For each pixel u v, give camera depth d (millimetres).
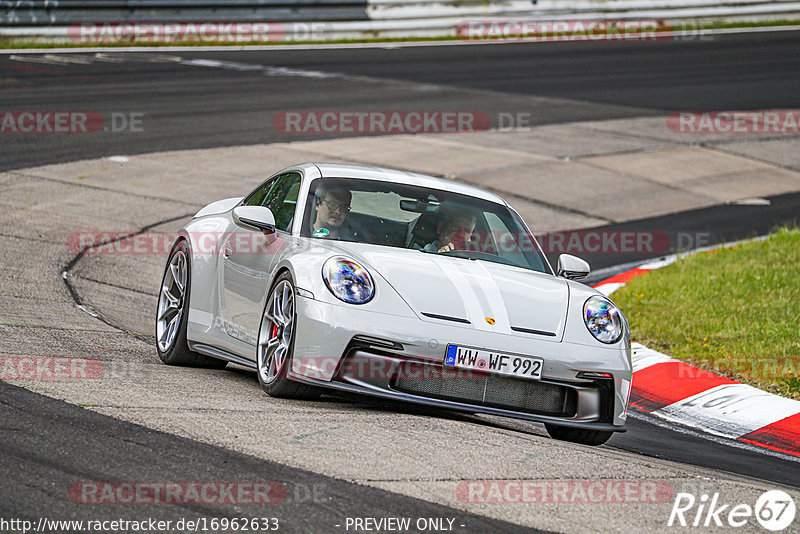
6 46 92500
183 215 47125
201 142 61969
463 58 101375
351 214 23016
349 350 19359
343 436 17344
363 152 62531
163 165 55844
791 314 34250
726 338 32219
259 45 104000
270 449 16156
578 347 20359
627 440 22781
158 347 25859
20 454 14969
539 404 20203
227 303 23562
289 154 60531
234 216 22641
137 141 60844
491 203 25312
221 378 23250
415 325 19453
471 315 20000
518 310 20578
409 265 20984
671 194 59562
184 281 25531
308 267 20312
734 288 38250
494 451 17469
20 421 16594
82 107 68562
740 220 54344
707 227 52594
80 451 15336
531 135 71625
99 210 46219
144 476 14453
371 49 104812
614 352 20781
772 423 25359
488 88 86938
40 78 77250
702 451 22516
